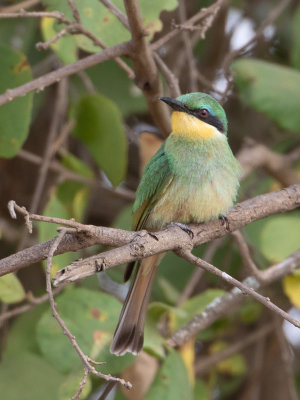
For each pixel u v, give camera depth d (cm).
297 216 1077
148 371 934
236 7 1377
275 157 1198
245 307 1212
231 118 1372
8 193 1330
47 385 961
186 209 923
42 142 1337
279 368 1283
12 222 1329
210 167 930
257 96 1067
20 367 968
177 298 1080
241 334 1291
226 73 1102
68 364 891
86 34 888
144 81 930
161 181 937
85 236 693
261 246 1020
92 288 1112
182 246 727
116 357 902
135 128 1365
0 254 1272
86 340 902
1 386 955
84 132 1071
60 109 1142
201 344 1262
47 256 682
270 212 874
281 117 1067
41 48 841
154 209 942
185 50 1235
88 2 990
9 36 1206
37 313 1057
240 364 1245
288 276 984
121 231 708
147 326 930
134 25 845
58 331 902
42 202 1299
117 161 1070
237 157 1195
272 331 1293
